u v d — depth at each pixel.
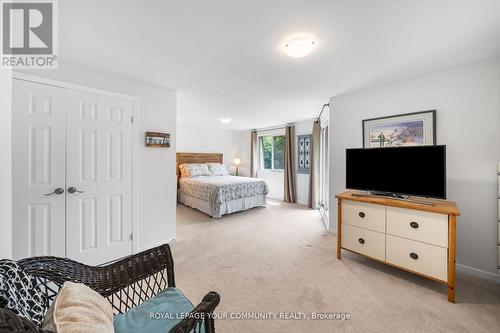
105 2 1.29
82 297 0.83
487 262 2.09
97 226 2.36
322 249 2.82
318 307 1.70
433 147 2.06
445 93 2.30
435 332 1.45
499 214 1.97
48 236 2.06
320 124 4.98
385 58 2.04
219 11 1.39
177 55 1.99
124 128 2.55
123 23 1.51
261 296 1.84
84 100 2.26
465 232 2.20
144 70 2.32
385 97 2.75
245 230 3.60
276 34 1.65
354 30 1.60
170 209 3.03
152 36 1.68
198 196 4.85
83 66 2.22
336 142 3.29
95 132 2.34
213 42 1.77
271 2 1.30
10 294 0.74
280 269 2.30
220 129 6.89
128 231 2.60
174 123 3.04
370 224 2.28
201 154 6.38
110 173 2.45
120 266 1.21
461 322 1.53
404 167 2.24
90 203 2.31
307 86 2.83
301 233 3.45
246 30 1.60
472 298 1.79
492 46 1.83
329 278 2.12
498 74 2.03
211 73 2.41
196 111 4.38
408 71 2.35
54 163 2.09
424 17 1.44
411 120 2.52
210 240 3.14
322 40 1.73
